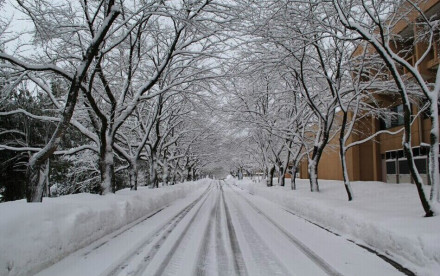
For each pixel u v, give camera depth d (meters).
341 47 12.77
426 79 17.16
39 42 10.72
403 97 7.51
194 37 12.45
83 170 24.52
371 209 8.60
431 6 13.54
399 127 22.36
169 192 18.48
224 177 138.00
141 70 16.31
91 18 11.10
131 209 10.28
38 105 17.92
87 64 8.46
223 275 5.19
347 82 15.73
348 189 11.27
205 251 6.75
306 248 6.96
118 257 5.96
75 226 6.32
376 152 24.73
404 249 5.75
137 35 12.46
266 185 27.25
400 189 13.32
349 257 6.19
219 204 17.73
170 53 12.17
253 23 10.38
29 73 11.58
